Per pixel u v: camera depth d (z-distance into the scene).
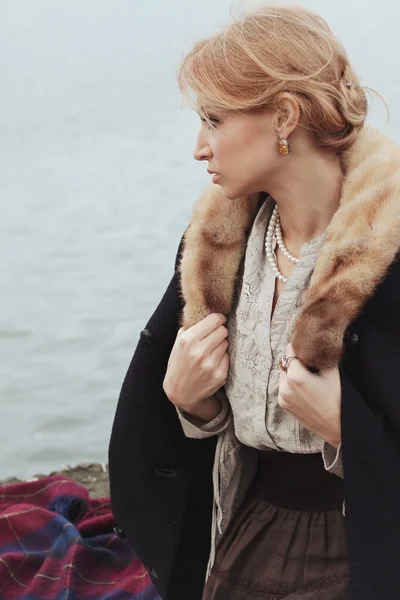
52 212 17.97
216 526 3.25
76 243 15.29
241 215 3.02
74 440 7.93
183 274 3.07
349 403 2.73
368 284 2.66
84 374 9.48
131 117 30.84
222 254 3.03
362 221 2.67
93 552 4.43
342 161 2.83
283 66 2.73
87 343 10.45
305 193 2.85
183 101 2.87
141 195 18.75
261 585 3.05
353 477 2.74
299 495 3.04
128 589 4.27
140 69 48.56
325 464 2.88
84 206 18.17
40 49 64.31
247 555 3.11
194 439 3.44
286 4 2.83
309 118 2.76
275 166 2.83
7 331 10.93
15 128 30.39
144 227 16.03
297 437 2.96
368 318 2.74
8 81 46.41
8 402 8.77
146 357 3.37
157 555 3.52
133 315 11.41
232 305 3.07
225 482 3.22
